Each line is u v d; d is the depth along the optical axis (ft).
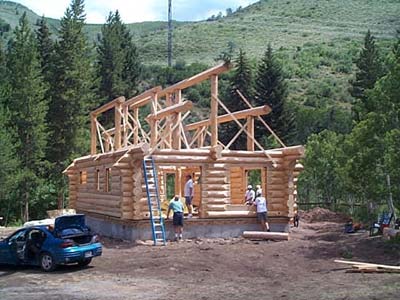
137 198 73.82
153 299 40.65
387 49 303.89
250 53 398.62
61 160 144.05
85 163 97.04
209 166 77.00
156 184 73.51
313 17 545.03
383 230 71.61
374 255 60.80
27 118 132.16
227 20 570.87
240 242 72.95
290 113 169.48
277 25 524.93
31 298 41.34
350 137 77.92
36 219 141.08
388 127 67.15
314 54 342.85
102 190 87.45
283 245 69.77
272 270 53.83
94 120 96.48
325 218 105.70
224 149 79.77
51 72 146.72
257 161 79.56
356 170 70.85
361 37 426.10
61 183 142.00
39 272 54.13
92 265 57.16
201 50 419.54
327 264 56.49
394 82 64.69
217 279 49.32
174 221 73.61
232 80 175.63
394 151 63.87
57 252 53.83
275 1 645.10
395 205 66.44
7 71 143.13
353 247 66.33
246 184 94.89
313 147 118.93
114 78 175.73
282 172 80.84
